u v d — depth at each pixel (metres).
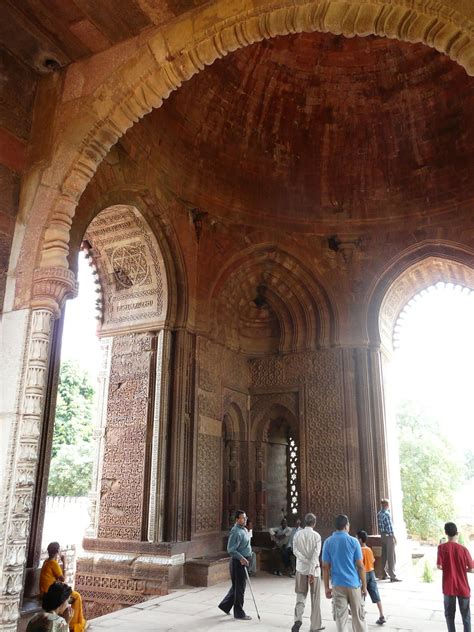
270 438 14.38
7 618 4.78
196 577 10.34
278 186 14.17
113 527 11.08
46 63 6.72
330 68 13.33
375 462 12.66
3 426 5.33
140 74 6.14
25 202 6.27
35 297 5.67
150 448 11.18
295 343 14.04
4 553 4.93
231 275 13.44
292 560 11.62
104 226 11.81
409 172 13.90
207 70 12.34
